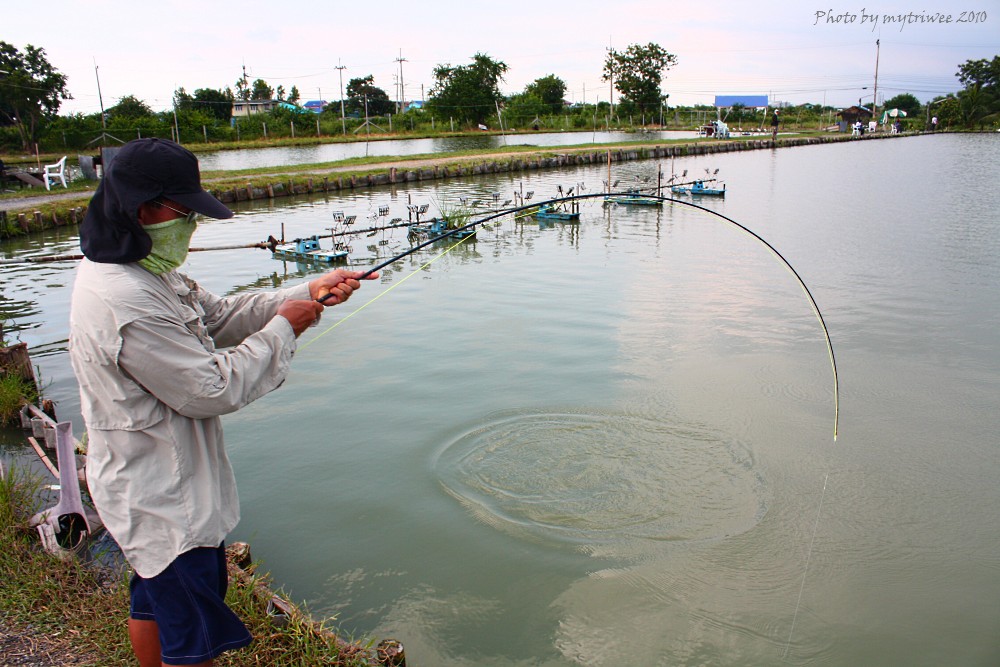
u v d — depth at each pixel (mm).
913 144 52156
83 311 2039
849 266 12969
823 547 4848
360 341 9125
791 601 4352
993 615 4246
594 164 37500
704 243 15656
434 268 13625
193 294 2477
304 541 4930
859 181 27531
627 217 19828
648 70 74688
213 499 2238
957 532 5020
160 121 49406
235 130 54250
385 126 64250
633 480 5684
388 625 4137
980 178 28047
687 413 6863
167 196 2047
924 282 11703
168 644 2223
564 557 4758
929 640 4051
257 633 3297
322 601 4332
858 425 6602
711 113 79938
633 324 9680
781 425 6605
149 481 2131
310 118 59094
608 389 7438
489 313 10328
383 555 4781
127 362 2025
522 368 8070
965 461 5949
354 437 6449
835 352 8508
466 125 67375
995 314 9898
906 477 5711
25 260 15109
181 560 2172
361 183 28078
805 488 5566
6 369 7539
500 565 4676
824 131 70562
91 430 2137
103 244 2033
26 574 3688
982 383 7535
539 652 3943
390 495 5496
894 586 4484
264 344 2221
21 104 39688
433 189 27172
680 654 3932
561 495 5492
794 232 16672
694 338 9078
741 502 5391
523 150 41031
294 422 6770
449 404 7125
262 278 13180
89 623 3328
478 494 5516
